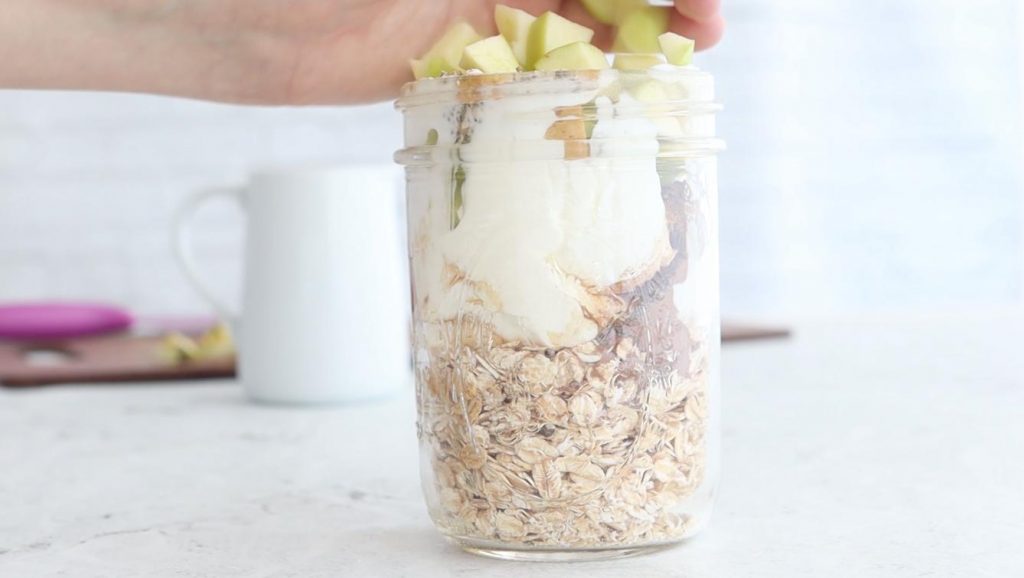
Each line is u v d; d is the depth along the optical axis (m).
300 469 0.68
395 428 0.77
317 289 0.83
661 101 0.51
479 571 0.52
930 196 1.83
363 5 0.63
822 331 1.12
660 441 0.52
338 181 0.83
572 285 0.51
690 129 0.52
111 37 0.63
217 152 1.71
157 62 0.64
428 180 0.53
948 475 0.63
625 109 0.51
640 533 0.52
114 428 0.79
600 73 0.51
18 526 0.60
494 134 0.51
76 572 0.54
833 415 0.76
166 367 0.97
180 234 0.87
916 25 1.80
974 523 0.56
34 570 0.55
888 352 0.97
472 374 0.52
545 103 0.51
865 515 0.57
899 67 1.81
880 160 1.82
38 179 1.69
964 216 1.83
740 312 1.79
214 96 0.66
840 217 1.82
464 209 0.52
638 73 0.51
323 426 0.78
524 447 0.52
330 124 1.72
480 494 0.53
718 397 0.55
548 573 0.52
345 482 0.65
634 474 0.52
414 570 0.53
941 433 0.70
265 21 0.63
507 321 0.51
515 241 0.51
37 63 0.62
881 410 0.76
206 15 0.62
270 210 0.83
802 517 0.57
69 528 0.60
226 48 0.64
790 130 1.79
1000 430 0.70
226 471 0.68
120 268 1.71
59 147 1.69
